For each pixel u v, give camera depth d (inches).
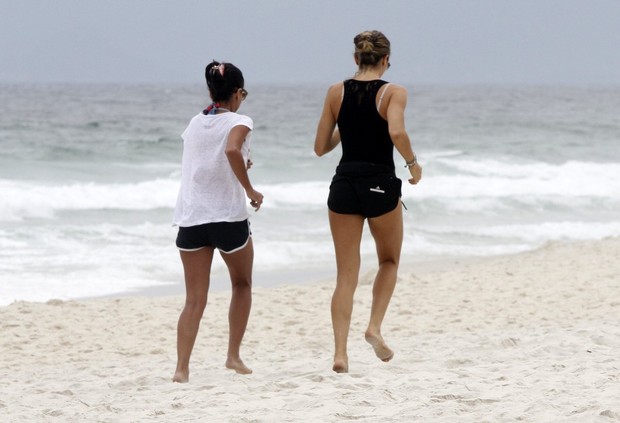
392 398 692.7
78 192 3009.4
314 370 893.2
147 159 4217.5
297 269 2010.3
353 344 1160.8
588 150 5270.7
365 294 1572.3
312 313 1435.8
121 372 989.8
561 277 1701.5
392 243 810.8
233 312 858.1
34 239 2251.5
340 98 786.8
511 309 1417.3
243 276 844.6
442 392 708.7
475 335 1176.8
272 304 1505.9
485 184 3612.2
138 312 1445.6
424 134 6550.2
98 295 1683.1
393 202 786.2
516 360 911.0
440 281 1701.5
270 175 3922.2
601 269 1772.9
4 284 1737.2
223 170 793.6
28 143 4761.3
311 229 2586.1
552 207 3225.9
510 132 6766.7
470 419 609.9
